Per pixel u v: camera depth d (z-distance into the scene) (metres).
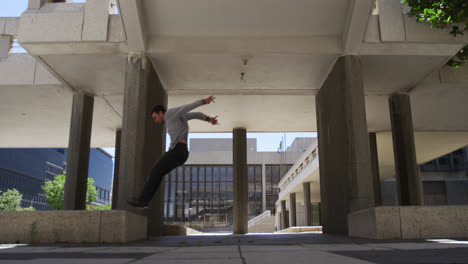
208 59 11.26
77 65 11.62
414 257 2.57
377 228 6.24
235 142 19.52
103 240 6.19
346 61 10.59
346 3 9.75
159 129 12.01
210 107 16.50
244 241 6.55
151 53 10.60
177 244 5.74
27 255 3.15
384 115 17.28
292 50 10.64
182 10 9.80
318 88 13.77
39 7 10.53
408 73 12.23
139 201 4.41
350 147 10.02
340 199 10.73
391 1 10.57
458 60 12.32
